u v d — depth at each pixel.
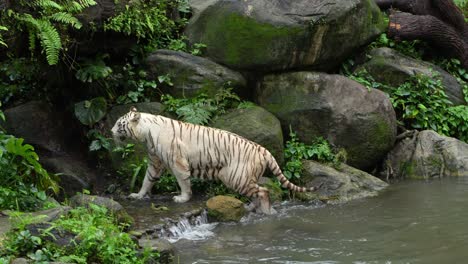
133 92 12.41
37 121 11.80
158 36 13.37
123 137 10.60
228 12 12.84
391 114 12.93
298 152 12.23
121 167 11.54
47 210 7.78
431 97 14.20
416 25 15.15
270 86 12.95
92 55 12.21
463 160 12.87
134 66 12.95
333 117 12.50
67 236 7.12
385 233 9.01
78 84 12.63
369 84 13.77
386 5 16.56
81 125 12.29
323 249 8.35
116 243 7.30
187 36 13.48
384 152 12.95
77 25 10.06
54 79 12.61
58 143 11.85
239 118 11.89
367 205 10.79
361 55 14.44
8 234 6.91
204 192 11.16
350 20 13.20
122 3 11.97
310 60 13.05
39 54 11.51
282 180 10.77
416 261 7.72
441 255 7.91
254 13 12.67
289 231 9.31
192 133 10.61
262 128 11.71
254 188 10.48
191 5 14.23
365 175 12.16
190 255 8.20
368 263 7.71
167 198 10.80
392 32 15.15
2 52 10.56
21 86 12.63
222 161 10.56
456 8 15.75
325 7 12.84
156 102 12.23
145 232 8.73
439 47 15.78
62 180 10.92
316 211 10.53
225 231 9.40
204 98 12.33
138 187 11.33
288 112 12.66
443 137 13.20
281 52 12.69
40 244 6.85
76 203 8.83
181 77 12.52
